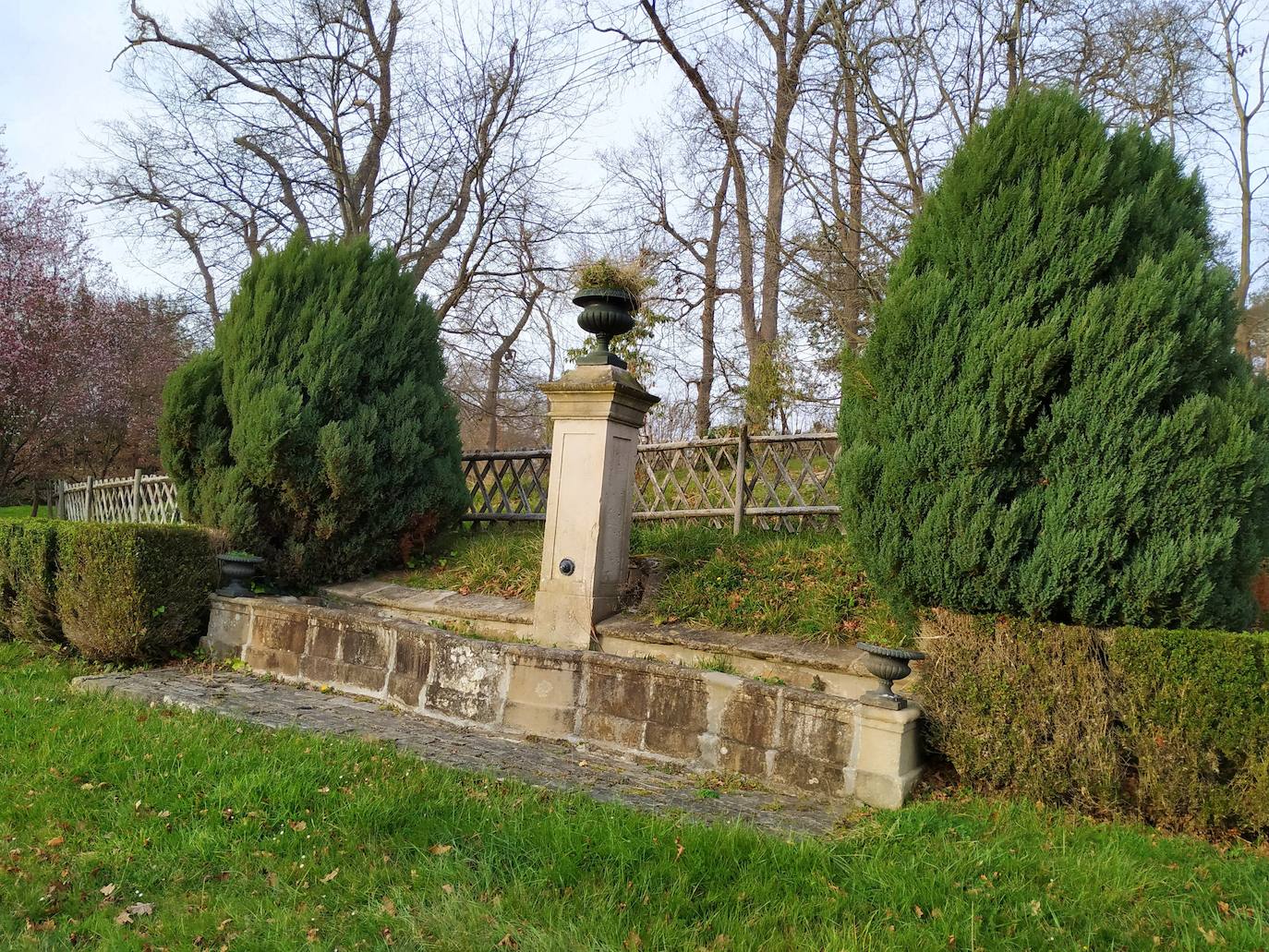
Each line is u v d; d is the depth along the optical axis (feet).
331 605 22.61
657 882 9.09
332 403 22.59
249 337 22.57
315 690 18.24
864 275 32.63
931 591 13.38
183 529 20.48
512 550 22.95
